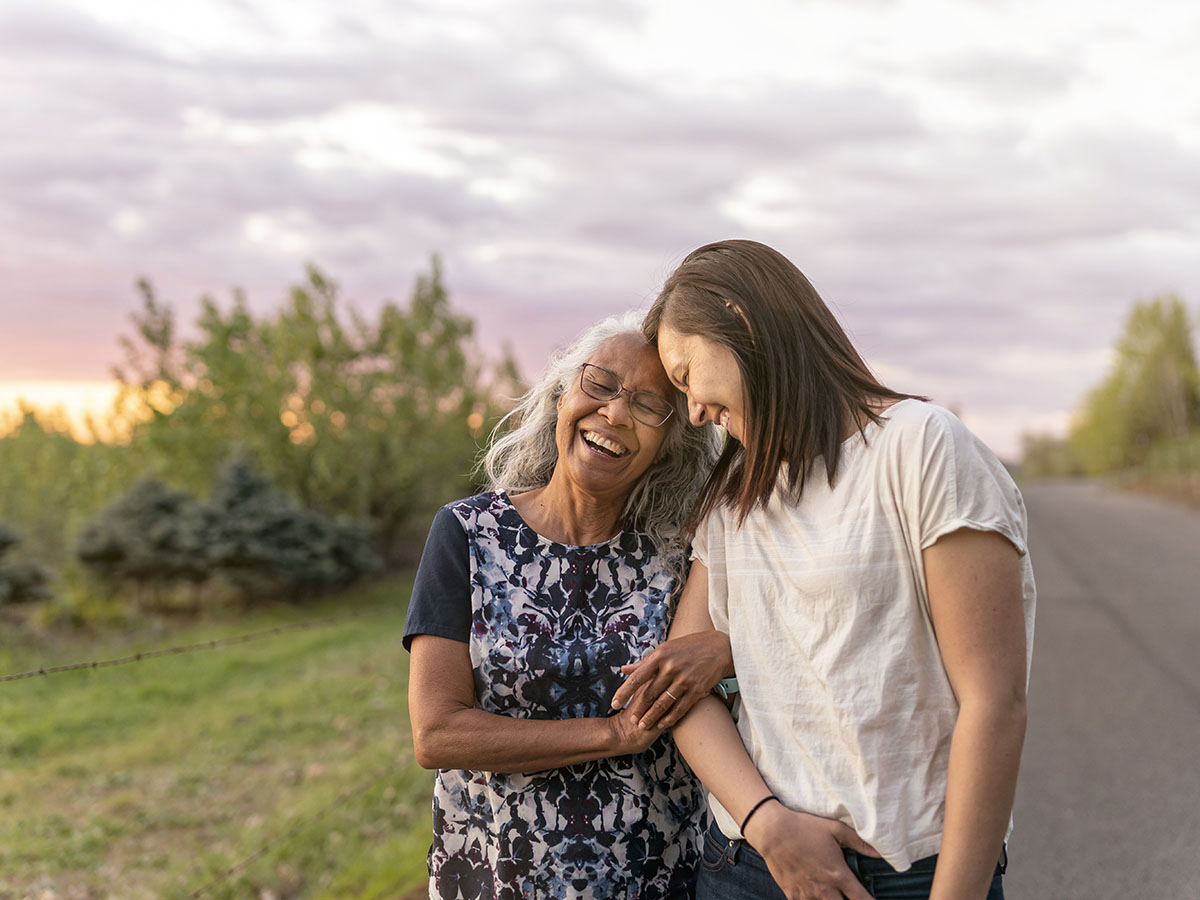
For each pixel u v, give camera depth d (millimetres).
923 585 1418
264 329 21938
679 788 1827
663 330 1648
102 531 16844
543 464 1942
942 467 1385
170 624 15461
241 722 8297
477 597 1768
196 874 4707
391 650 11406
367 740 7461
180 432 20297
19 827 5809
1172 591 12641
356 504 21328
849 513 1460
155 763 7230
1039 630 10062
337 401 20969
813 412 1503
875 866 1436
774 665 1536
